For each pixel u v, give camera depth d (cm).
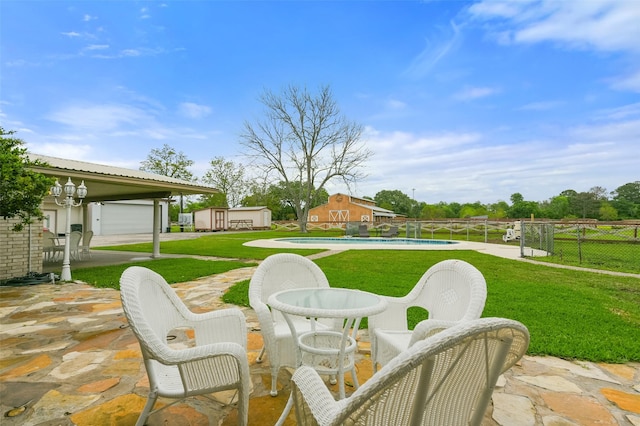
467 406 121
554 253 1109
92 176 720
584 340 316
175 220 4625
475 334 97
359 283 589
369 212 3494
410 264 859
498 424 192
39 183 552
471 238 2123
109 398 217
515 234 1766
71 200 661
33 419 193
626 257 1055
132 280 169
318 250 1230
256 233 2622
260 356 278
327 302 227
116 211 2481
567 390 232
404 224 2366
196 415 201
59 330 352
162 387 174
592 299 481
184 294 529
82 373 253
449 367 105
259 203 4131
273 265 288
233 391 231
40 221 721
